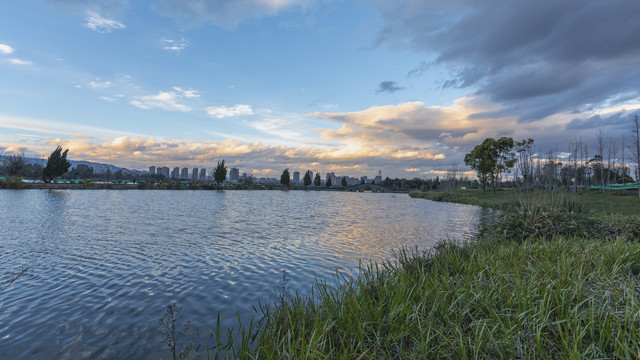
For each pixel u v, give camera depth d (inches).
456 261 261.6
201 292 260.7
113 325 197.2
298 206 1429.6
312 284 285.6
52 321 202.7
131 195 1761.8
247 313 217.3
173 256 386.9
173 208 1056.8
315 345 128.2
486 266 225.8
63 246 425.1
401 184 7012.8
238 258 384.8
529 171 1918.1
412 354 129.5
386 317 162.9
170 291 262.4
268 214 994.7
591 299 156.5
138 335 183.8
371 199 2603.3
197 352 163.9
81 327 194.1
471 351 128.8
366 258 394.9
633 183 2108.8
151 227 619.8
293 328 151.7
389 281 215.3
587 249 262.8
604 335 126.8
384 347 142.2
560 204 489.7
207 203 1364.4
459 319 150.9
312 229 673.6
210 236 541.6
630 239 359.9
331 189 6309.1
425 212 1197.7
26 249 403.5
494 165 2228.1
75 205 1015.0
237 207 1223.5
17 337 180.7
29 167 3336.6
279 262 367.9
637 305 141.6
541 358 118.6
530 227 370.3
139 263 350.3
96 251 401.7
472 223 818.8
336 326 159.6
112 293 255.8
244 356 143.5
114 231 557.6
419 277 218.5
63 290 261.3
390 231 657.0
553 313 155.5
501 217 431.5
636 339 120.3
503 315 149.6
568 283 176.9
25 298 242.4
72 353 163.9
